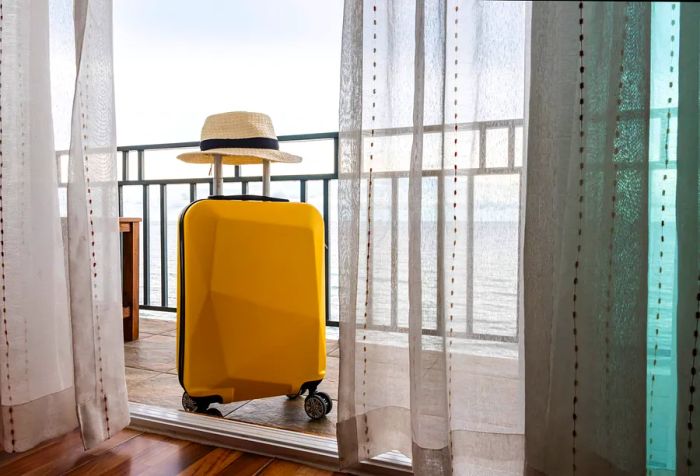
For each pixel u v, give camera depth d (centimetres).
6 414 125
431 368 95
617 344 78
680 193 78
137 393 182
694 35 77
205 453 128
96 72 124
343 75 105
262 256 159
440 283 95
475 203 96
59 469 120
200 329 150
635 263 78
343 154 106
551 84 82
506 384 97
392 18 105
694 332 77
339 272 108
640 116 77
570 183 81
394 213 108
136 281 266
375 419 111
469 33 96
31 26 127
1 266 126
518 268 94
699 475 77
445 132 97
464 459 99
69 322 135
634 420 78
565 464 82
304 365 165
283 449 125
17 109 127
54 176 131
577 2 80
